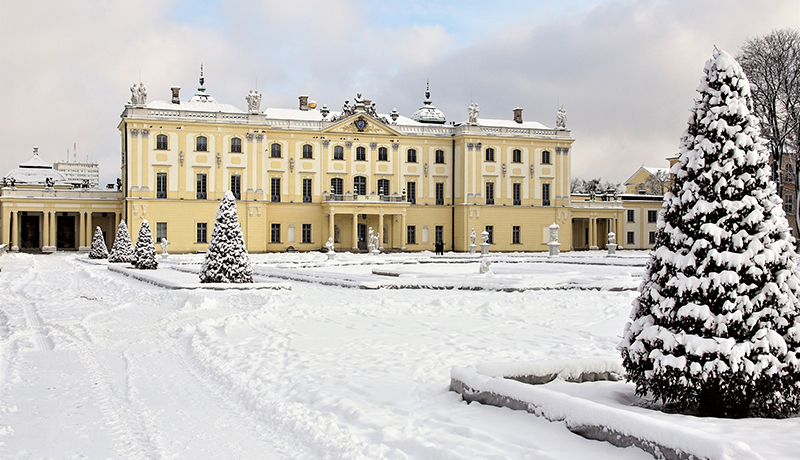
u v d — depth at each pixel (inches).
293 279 1547.7
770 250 403.9
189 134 3176.7
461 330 764.0
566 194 3710.6
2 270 1841.8
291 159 3348.9
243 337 716.0
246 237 3240.7
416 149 3563.0
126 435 390.3
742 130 420.5
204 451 362.3
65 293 1235.2
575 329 770.2
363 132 3457.2
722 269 403.5
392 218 3518.7
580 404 368.8
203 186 3203.7
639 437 329.7
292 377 522.3
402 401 450.0
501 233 3599.9
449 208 3612.2
